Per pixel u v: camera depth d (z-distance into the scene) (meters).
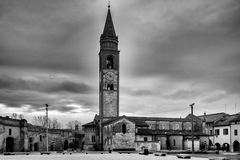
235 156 58.56
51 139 105.00
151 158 50.06
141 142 91.31
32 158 49.94
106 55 108.94
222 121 113.81
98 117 110.50
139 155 62.16
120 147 89.88
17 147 83.50
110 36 110.62
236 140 101.62
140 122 102.88
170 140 98.00
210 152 76.62
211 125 116.38
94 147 102.75
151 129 106.50
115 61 109.19
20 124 85.62
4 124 77.06
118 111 106.44
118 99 107.19
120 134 90.62
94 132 105.19
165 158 50.25
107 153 74.56
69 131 116.00
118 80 108.31
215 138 111.94
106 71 107.81
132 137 91.38
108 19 113.00
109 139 92.69
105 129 97.00
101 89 106.94
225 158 47.81
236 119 102.31
